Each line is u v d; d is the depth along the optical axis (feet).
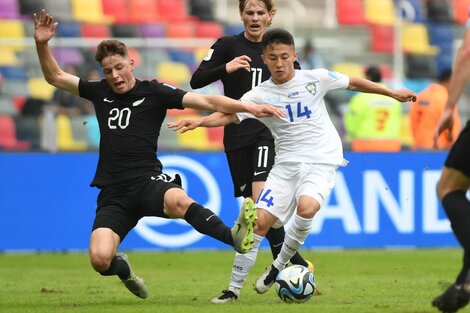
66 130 179.11
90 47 191.31
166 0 227.81
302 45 207.31
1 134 180.75
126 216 86.43
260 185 97.04
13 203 158.40
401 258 147.95
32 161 158.81
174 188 85.25
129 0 225.15
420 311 78.89
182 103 86.63
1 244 158.10
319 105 89.97
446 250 161.38
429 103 168.96
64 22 208.03
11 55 199.31
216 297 96.17
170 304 88.69
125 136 86.69
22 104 190.70
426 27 225.76
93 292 103.96
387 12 234.58
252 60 99.60
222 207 159.63
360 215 162.50
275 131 89.97
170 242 161.27
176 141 182.09
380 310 80.12
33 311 84.33
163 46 193.98
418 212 164.04
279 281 88.22
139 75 191.72
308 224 87.25
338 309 81.20
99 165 88.17
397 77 209.46
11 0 215.10
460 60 66.64
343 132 187.93
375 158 162.61
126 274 90.27
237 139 99.40
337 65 214.48
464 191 70.49
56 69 89.45
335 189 161.99
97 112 88.58
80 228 159.94
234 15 234.79
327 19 232.94
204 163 159.43
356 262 141.59
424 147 170.50
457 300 68.08
